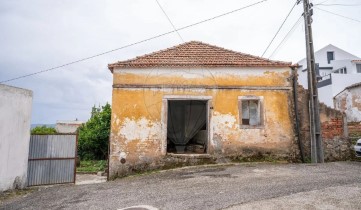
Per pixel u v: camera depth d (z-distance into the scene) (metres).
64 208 6.12
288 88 11.18
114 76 11.04
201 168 10.05
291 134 10.91
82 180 13.43
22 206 6.70
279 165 9.96
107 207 5.86
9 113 8.39
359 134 12.04
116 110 10.86
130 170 10.48
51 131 23.30
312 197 5.49
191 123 11.85
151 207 5.52
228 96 11.05
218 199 5.72
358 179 7.11
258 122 11.17
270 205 5.07
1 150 8.06
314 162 10.62
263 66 11.14
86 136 22.30
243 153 10.72
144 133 10.75
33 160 9.60
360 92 22.50
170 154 10.64
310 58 11.34
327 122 11.27
